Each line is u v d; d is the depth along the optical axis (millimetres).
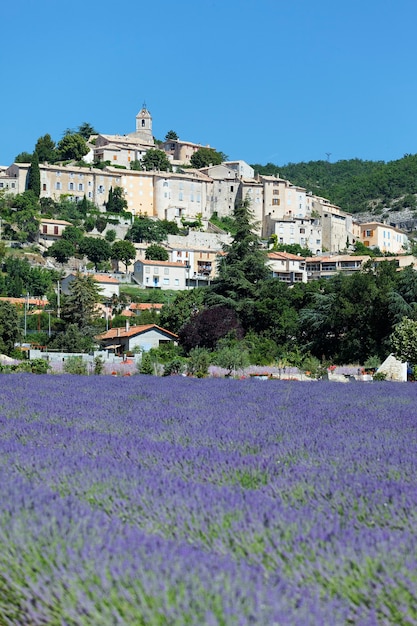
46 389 31312
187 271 170125
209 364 53219
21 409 23000
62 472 12070
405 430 19609
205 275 176875
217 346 71438
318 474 12531
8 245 165375
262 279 83688
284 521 9227
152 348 71938
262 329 78438
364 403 28031
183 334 74875
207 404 26016
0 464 12852
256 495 10648
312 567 7695
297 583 7375
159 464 13312
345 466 13484
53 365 54000
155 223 188625
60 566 7457
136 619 6523
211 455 14297
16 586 7312
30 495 10141
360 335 70000
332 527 9000
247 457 13969
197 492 10570
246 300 78875
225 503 10062
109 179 197875
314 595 7074
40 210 183000
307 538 8594
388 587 7266
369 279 73938
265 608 6484
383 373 51281
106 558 7559
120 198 195625
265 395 30766
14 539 8281
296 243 196125
